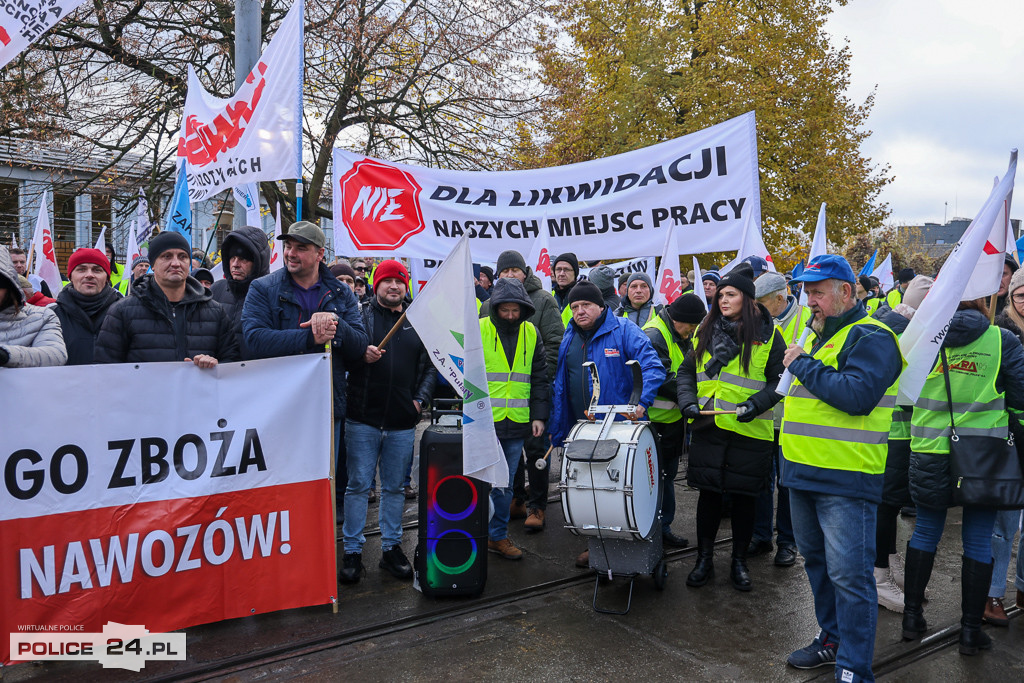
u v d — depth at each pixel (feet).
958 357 12.25
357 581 14.93
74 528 11.39
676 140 20.13
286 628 12.75
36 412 11.12
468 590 14.05
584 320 15.72
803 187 61.05
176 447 12.10
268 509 12.84
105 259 15.60
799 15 61.82
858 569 10.52
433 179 21.30
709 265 60.49
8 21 13.58
